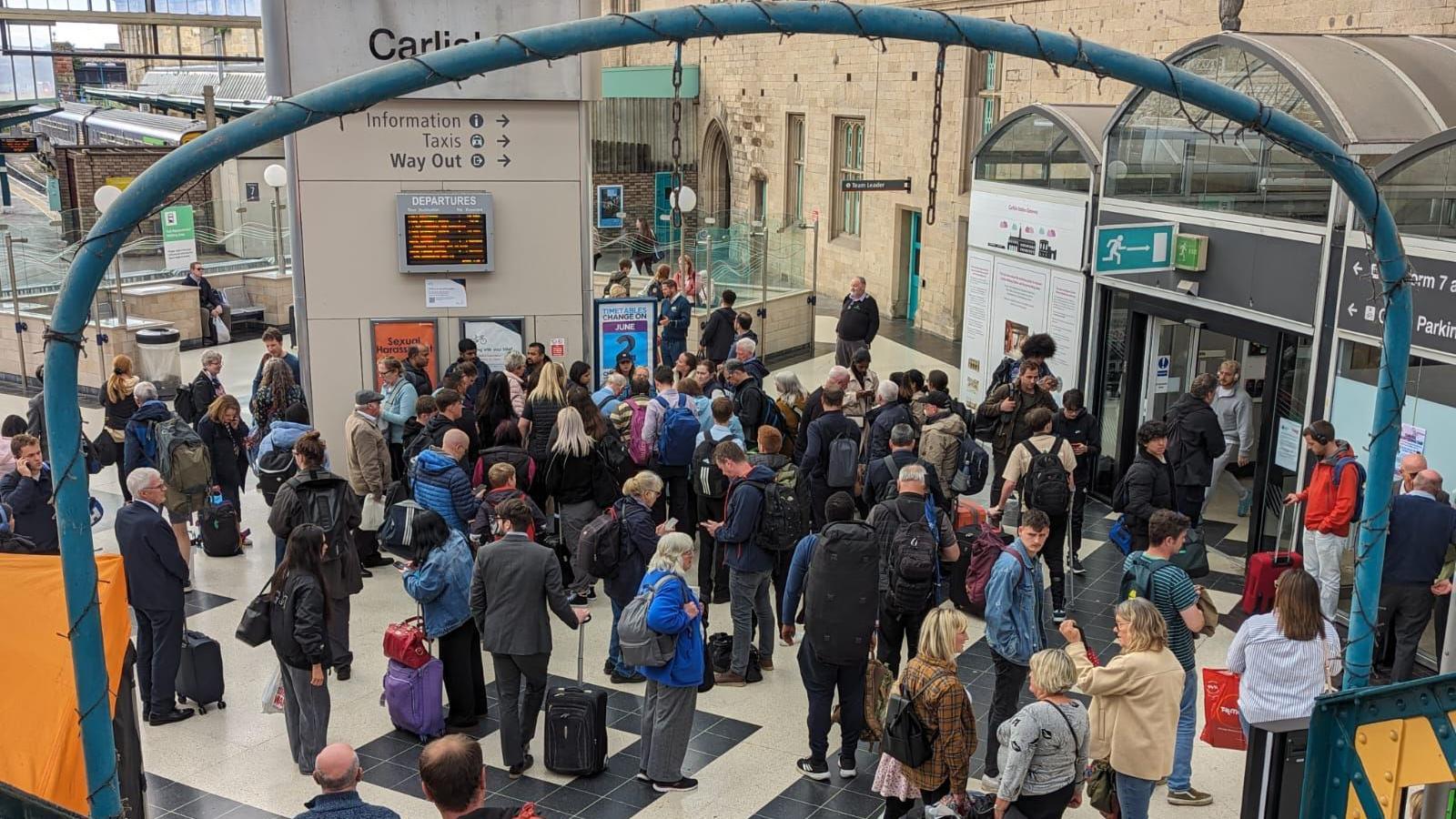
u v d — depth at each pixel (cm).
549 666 965
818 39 2802
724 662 949
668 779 785
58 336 402
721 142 3403
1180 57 1248
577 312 1377
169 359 1955
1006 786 612
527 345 1371
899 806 721
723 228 2469
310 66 1248
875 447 1138
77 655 425
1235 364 1273
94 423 1738
